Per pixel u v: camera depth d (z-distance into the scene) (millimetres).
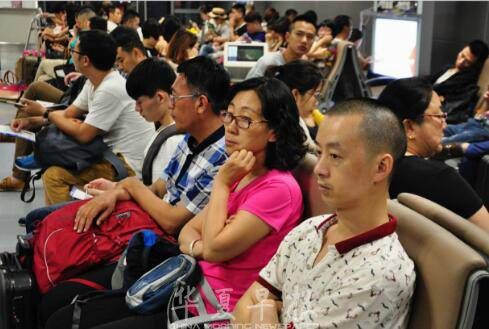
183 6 14297
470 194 1995
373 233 1312
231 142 1841
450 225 1463
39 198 4230
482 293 1261
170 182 2365
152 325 1781
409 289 1292
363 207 1328
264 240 1772
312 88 2861
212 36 9586
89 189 2561
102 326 1775
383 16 7043
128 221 2246
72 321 1886
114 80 3174
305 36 4762
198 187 2178
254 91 1814
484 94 4832
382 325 1280
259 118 1800
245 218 1728
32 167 3355
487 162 3537
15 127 3457
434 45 6793
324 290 1345
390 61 6980
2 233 3611
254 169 1854
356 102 1333
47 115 3533
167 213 2223
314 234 1460
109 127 3145
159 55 6758
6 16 7926
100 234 2219
